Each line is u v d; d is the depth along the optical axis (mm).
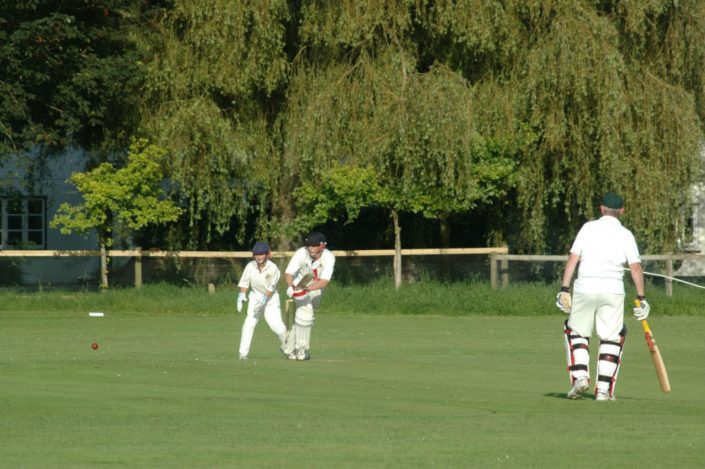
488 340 74938
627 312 100188
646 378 50562
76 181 107438
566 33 104062
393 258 112062
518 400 39594
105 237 110500
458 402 38625
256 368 51281
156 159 107562
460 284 108688
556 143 106500
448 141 104000
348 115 107500
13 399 37188
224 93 107562
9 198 124000
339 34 106500
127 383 43469
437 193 107312
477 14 106062
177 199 114938
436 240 135250
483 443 28094
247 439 28688
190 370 49281
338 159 107875
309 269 58125
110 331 82188
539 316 99500
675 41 111000
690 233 120312
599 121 104875
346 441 28359
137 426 31125
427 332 81875
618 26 110500
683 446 27672
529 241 116000
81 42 105750
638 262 40688
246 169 111938
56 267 114438
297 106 109875
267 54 107000
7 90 100750
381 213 132625
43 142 110688
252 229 129125
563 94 104875
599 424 32219
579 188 110312
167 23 110188
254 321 59312
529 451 26781
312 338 76438
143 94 110000
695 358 61781
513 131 107688
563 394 42344
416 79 105562
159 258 109938
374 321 93250
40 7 103812
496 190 110250
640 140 108312
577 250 40781
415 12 110562
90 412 34281
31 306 102375
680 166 108875
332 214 112188
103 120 112375
